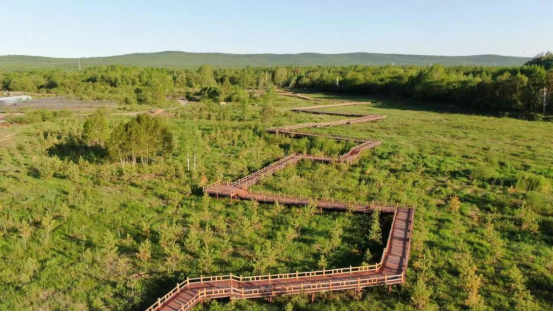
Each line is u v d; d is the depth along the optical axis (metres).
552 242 32.41
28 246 31.28
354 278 26.28
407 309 24.16
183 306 23.48
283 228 34.72
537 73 100.44
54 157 50.38
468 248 31.44
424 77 134.25
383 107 116.81
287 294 25.50
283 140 66.94
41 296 25.33
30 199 39.53
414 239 31.88
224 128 76.00
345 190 44.47
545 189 43.19
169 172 49.34
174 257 29.56
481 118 93.19
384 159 56.16
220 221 34.53
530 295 25.48
